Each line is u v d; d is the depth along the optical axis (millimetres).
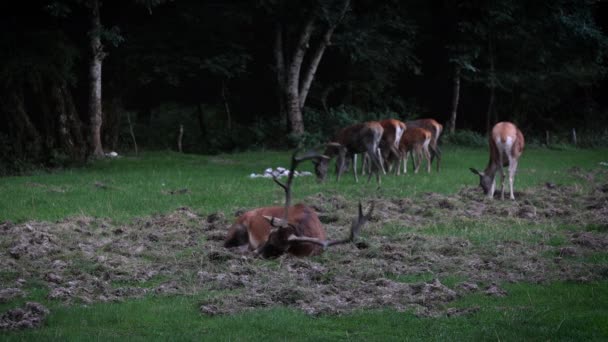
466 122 38000
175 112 38406
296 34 32406
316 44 32969
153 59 28766
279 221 9266
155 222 12547
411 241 11023
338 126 30500
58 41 24688
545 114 39312
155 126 34844
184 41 30000
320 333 6934
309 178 19719
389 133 21375
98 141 25406
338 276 8867
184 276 8969
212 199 15289
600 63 38125
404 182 18797
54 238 10875
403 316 7434
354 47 31062
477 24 33531
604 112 39562
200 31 30188
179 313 7543
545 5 34625
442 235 11656
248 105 34469
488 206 14633
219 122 35000
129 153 28000
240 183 18219
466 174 21188
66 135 25281
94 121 25234
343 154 19297
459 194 16609
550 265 9539
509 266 9570
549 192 17125
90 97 25188
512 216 13570
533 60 36000
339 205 14477
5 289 8125
